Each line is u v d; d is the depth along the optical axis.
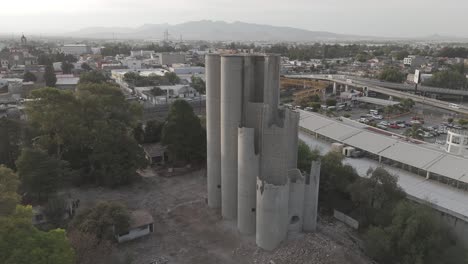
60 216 56.69
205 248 51.97
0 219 37.53
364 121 137.75
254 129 52.09
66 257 35.47
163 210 63.00
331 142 94.62
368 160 82.12
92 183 73.62
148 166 84.00
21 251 33.72
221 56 53.44
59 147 76.56
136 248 51.69
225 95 53.78
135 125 94.88
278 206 48.97
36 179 57.84
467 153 75.38
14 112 117.94
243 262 48.84
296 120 52.47
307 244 50.47
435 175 70.38
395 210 52.50
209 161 61.38
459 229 55.97
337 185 65.69
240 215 54.69
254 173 52.00
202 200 66.69
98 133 72.75
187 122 80.81
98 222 50.59
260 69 54.66
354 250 52.28
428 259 47.38
